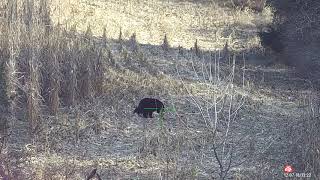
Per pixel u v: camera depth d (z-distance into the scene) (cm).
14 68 1938
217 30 3878
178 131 1938
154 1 4625
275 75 2822
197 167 1647
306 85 2678
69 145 1803
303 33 2877
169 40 3438
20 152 1673
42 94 2045
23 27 2100
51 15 2959
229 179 1562
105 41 2939
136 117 2075
